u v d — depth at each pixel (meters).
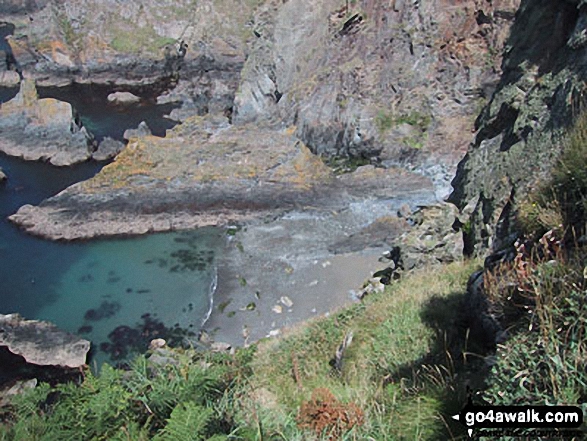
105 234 34.62
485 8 39.34
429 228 23.39
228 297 28.34
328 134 41.66
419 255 22.12
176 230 35.00
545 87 24.16
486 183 24.64
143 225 34.91
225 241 33.59
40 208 36.44
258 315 26.88
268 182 37.62
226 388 7.20
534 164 21.25
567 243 8.25
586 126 10.08
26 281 30.92
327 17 44.81
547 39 27.27
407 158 39.62
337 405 7.33
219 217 35.59
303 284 28.78
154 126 51.41
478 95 40.03
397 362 10.45
